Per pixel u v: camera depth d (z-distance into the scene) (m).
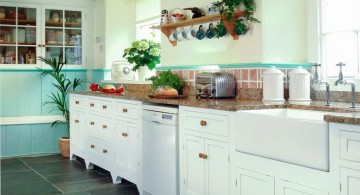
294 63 3.44
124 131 4.05
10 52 5.79
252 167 2.51
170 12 4.44
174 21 4.20
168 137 3.30
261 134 2.40
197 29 4.06
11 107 5.79
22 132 5.82
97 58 6.23
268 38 3.37
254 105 2.76
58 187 4.09
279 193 2.32
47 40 5.96
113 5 5.96
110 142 4.36
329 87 2.97
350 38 3.17
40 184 4.21
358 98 3.00
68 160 5.46
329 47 3.34
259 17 3.37
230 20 3.52
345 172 1.97
